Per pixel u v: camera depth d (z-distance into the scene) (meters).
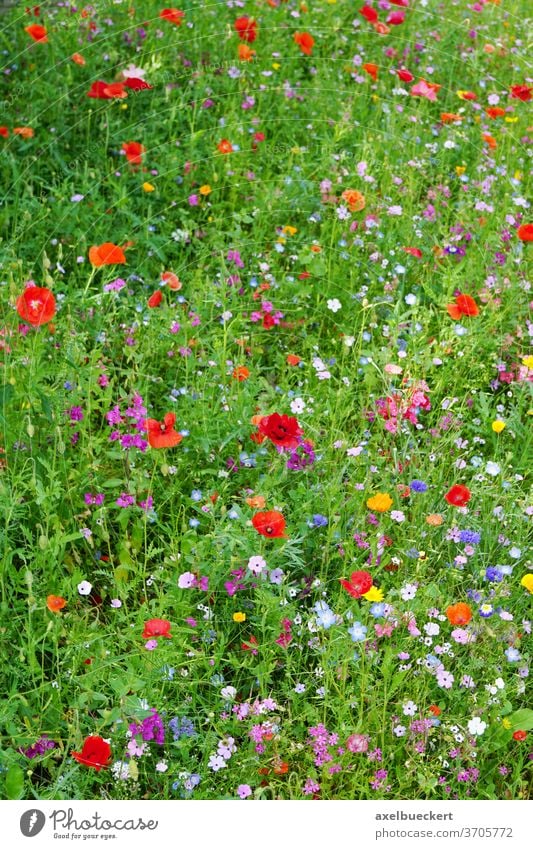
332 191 4.81
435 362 3.68
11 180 4.67
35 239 4.28
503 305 4.23
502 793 2.70
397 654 2.64
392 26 6.39
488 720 2.71
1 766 2.48
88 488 3.20
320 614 2.75
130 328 3.79
